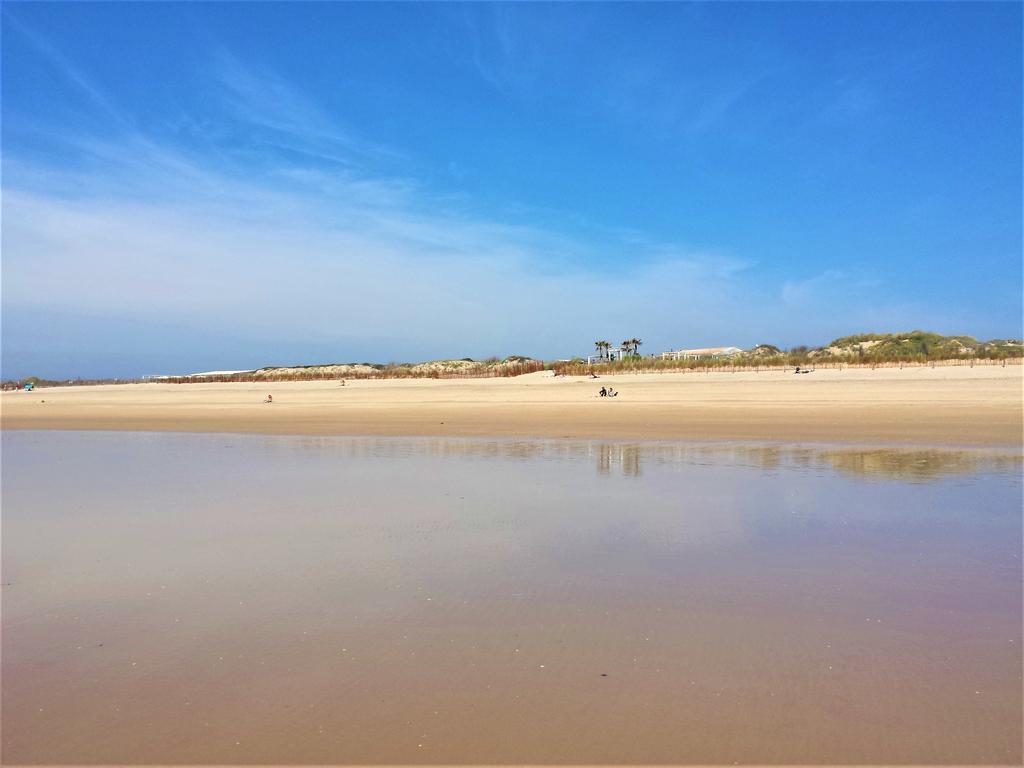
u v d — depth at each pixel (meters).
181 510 12.27
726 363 59.53
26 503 13.31
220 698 5.28
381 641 6.28
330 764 4.42
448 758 4.45
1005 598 7.19
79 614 7.11
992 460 17.20
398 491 13.83
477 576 8.15
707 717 4.87
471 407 37.97
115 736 4.78
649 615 6.83
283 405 43.22
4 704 5.25
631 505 12.11
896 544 9.36
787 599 7.24
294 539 10.02
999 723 4.71
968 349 61.75
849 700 5.07
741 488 13.64
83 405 48.72
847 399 33.94
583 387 48.72
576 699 5.16
